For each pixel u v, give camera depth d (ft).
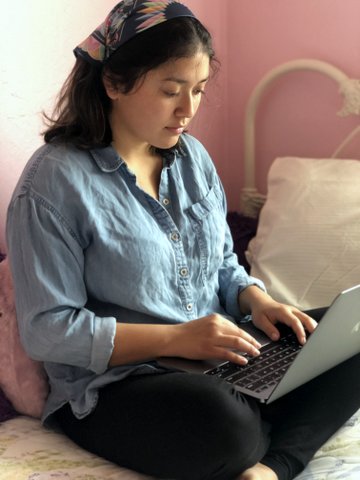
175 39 3.85
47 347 3.92
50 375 4.24
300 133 7.07
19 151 5.21
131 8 3.95
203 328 3.96
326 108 6.88
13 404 4.42
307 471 3.79
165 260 4.21
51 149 4.12
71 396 4.08
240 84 7.27
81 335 3.85
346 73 6.70
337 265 5.76
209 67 4.35
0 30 4.94
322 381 4.12
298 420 3.92
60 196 3.95
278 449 3.78
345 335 3.87
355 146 6.75
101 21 5.71
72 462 3.84
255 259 6.11
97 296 4.15
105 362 3.91
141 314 4.19
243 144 7.34
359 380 4.15
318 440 3.86
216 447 3.50
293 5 6.81
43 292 3.86
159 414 3.65
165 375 3.81
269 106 7.14
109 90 4.12
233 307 4.81
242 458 3.53
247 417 3.57
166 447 3.64
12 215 4.00
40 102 5.30
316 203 6.06
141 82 3.94
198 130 7.05
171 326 4.00
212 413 3.51
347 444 3.97
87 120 4.18
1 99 5.03
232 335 3.96
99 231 4.00
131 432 3.75
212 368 3.94
